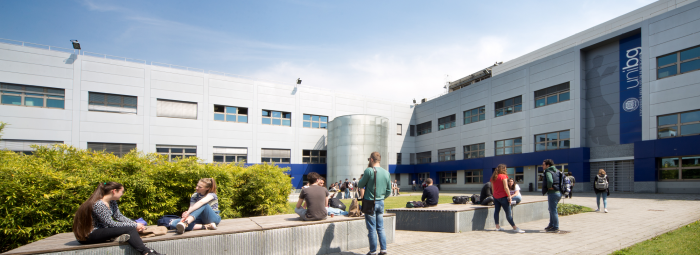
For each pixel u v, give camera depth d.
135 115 26.70
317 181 6.27
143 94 27.11
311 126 34.75
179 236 4.57
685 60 19.06
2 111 22.52
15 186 5.54
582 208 11.83
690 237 6.14
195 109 29.19
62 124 24.20
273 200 9.70
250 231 5.06
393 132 39.72
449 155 36.28
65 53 24.70
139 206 7.05
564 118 25.02
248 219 6.23
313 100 34.97
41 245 4.17
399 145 39.94
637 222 8.59
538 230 7.74
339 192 24.53
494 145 30.89
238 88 31.16
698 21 18.53
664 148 19.44
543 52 32.03
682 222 8.26
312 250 5.62
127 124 26.36
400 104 40.75
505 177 7.58
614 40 22.78
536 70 27.41
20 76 23.11
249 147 31.19
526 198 11.01
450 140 36.12
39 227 5.75
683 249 5.21
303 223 5.62
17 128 22.83
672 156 19.11
